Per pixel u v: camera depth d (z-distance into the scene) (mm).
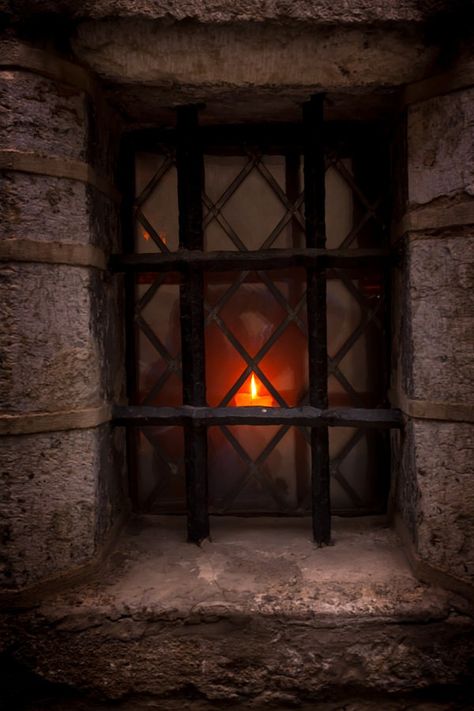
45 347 730
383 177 895
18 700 741
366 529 895
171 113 863
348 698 736
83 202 752
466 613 722
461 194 719
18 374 716
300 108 846
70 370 747
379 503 932
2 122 702
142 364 935
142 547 850
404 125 788
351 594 741
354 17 692
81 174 745
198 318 838
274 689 734
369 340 920
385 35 719
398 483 866
